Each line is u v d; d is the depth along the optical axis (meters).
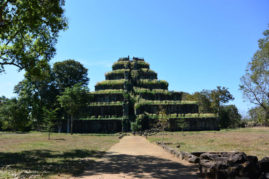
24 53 20.72
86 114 65.69
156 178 10.30
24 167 12.77
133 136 56.09
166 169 12.45
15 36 20.33
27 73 23.08
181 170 12.12
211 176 9.62
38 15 18.00
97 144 30.45
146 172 11.67
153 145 29.08
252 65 30.44
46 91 69.81
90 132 76.56
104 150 22.86
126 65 104.69
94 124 77.31
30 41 21.91
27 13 17.61
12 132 67.69
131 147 26.44
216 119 77.00
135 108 79.56
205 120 76.75
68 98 59.16
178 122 71.56
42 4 17.95
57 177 10.40
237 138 36.12
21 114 59.00
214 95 91.06
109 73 101.06
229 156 9.95
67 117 72.88
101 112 81.25
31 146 26.05
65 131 76.19
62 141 35.06
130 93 87.62
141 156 18.14
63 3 20.12
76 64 78.56
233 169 8.94
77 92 60.22
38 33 21.14
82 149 23.47
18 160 15.45
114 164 14.21
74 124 77.25
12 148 23.69
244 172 8.70
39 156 17.78
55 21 19.62
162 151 21.94
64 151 21.52
